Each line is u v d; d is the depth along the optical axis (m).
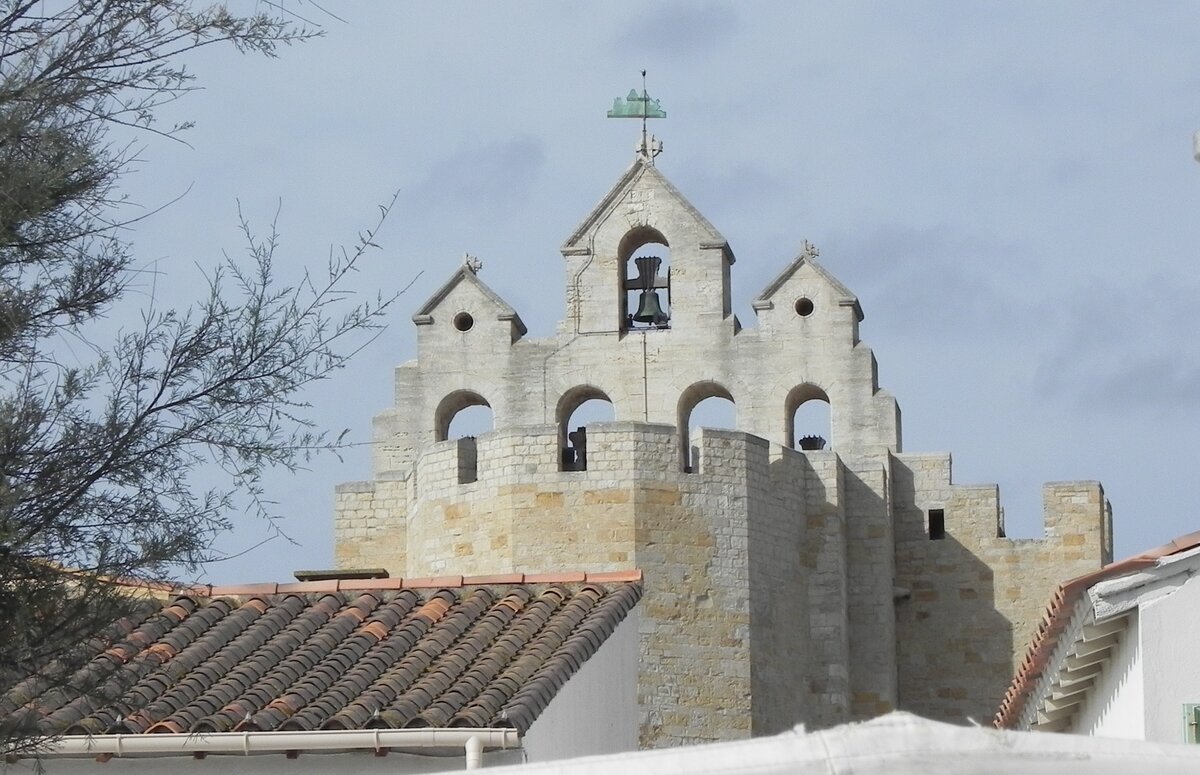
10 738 24.36
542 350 85.00
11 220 23.19
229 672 34.16
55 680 24.02
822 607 77.31
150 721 31.84
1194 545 30.53
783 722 74.75
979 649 81.94
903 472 83.06
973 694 81.81
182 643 34.84
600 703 37.56
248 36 24.28
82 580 23.69
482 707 32.62
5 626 23.19
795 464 77.38
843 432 83.25
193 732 31.34
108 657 30.23
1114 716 32.75
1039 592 81.94
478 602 37.22
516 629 36.16
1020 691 36.62
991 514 82.50
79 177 23.89
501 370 85.06
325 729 31.84
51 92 23.78
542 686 33.62
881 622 80.00
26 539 23.28
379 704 32.94
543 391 84.75
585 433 76.56
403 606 36.94
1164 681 30.19
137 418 24.16
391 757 31.86
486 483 74.19
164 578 23.95
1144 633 30.33
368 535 80.25
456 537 74.75
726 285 85.38
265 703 33.12
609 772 17.30
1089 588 30.81
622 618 37.78
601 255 85.44
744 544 73.94
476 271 86.19
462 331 85.38
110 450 23.97
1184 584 30.38
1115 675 32.62
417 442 84.75
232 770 31.61
